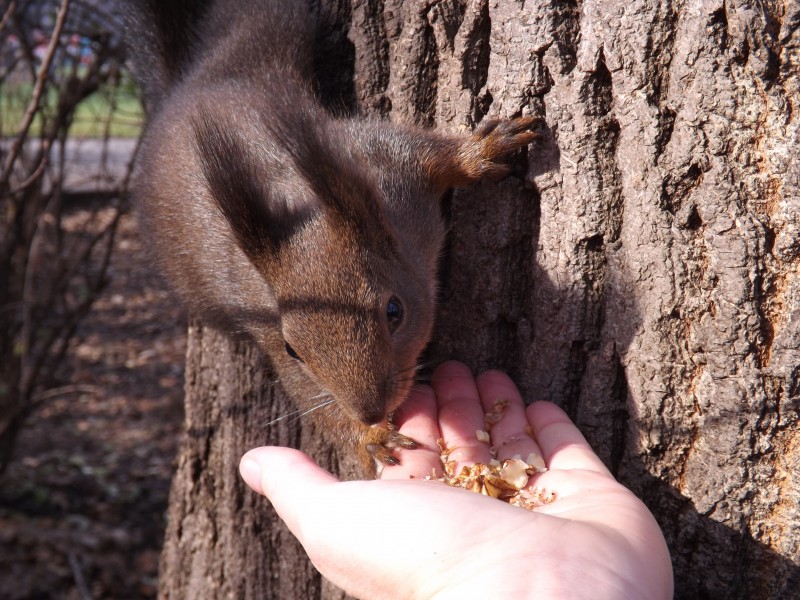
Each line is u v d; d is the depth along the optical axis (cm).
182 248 32
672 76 22
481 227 27
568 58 24
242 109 30
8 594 49
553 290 25
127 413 73
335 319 26
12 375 58
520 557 18
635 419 24
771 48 21
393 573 19
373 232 27
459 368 27
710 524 23
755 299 22
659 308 23
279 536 33
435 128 28
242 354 32
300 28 31
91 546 54
